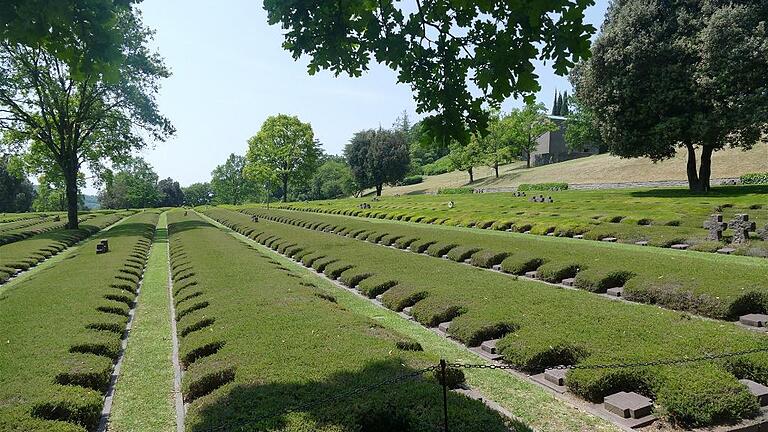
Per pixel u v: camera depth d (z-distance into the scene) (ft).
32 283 44.83
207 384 20.02
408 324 31.37
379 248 60.70
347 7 16.72
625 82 98.48
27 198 265.54
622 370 18.71
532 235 69.15
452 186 243.81
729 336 21.17
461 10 16.24
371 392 16.52
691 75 93.04
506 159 226.99
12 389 19.07
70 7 14.92
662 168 150.20
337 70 17.74
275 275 43.88
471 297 31.50
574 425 17.51
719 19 88.74
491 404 19.12
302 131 253.03
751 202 74.54
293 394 16.96
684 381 17.40
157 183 379.35
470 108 17.65
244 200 365.81
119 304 36.91
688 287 29.68
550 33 14.64
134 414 20.48
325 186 308.81
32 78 109.19
